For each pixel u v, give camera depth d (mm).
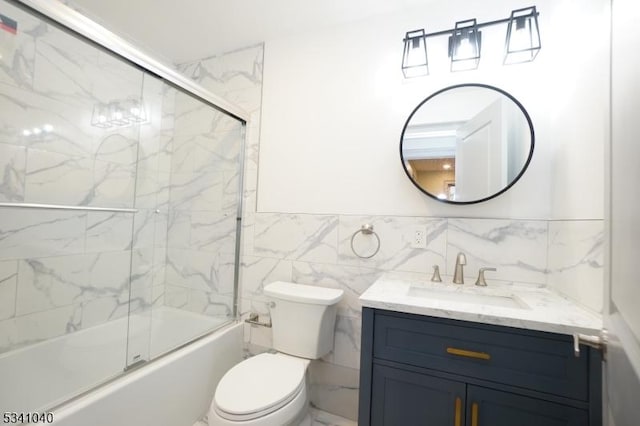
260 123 1865
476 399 903
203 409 1543
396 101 1552
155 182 2029
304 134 1746
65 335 1549
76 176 1618
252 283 1830
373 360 1021
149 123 1975
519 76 1342
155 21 1725
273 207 1798
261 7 1597
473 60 1415
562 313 920
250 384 1170
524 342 865
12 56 1363
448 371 936
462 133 1406
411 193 1496
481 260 1355
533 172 1301
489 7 1409
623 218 497
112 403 1124
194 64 2117
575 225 1058
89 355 1464
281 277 1751
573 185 1083
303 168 1736
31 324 1434
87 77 1640
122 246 1838
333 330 1524
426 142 1458
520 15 1340
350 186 1621
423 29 1472
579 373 809
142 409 1230
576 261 1043
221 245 1930
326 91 1707
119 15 1682
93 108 1677
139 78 1812
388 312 1015
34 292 1454
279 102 1823
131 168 1881
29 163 1438
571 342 822
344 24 1688
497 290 1232
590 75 1000
